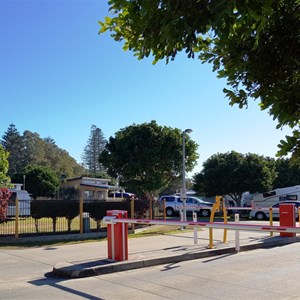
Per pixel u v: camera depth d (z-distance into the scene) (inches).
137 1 107.0
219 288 295.7
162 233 700.7
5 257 451.8
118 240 381.7
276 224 919.0
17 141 4303.6
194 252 435.5
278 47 119.1
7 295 279.0
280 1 110.7
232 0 89.5
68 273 339.0
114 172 1282.0
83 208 699.4
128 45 141.9
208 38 138.0
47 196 2256.4
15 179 2298.2
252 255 453.4
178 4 97.9
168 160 1256.2
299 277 332.2
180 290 290.7
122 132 1282.0
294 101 123.2
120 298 269.7
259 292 283.0
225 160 1526.8
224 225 295.6
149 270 367.6
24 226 699.4
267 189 1471.5
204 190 1571.1
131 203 754.2
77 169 4980.3
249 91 134.6
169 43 103.8
